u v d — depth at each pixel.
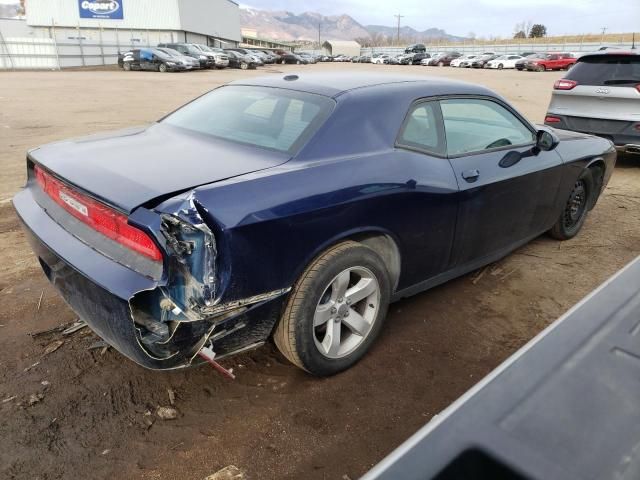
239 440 2.33
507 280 3.99
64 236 2.47
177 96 17.09
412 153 2.95
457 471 0.86
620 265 4.32
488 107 3.57
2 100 14.95
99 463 2.19
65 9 53.38
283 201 2.30
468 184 3.19
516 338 3.21
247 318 2.31
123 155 2.68
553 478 0.82
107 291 2.11
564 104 7.97
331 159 2.63
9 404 2.50
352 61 68.81
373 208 2.67
